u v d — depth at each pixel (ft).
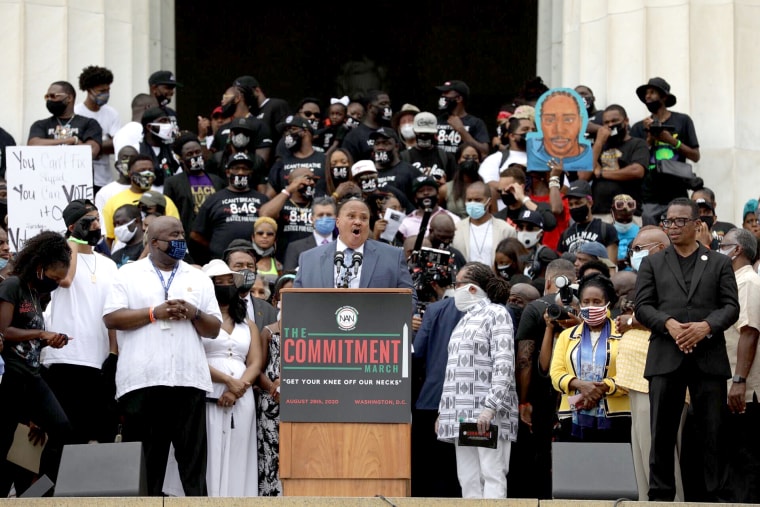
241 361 72.95
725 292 66.44
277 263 87.20
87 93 102.68
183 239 68.95
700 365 65.82
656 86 98.63
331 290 63.46
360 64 131.75
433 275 76.69
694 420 67.26
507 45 129.49
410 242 84.17
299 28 131.85
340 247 70.38
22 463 70.79
